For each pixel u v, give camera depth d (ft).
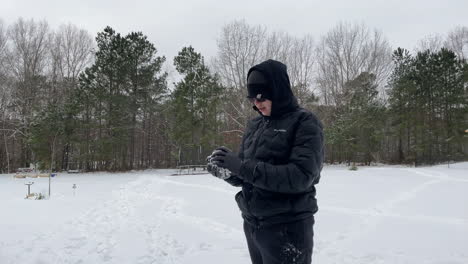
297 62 107.96
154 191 40.29
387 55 126.11
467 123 107.45
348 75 121.60
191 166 87.71
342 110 114.73
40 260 13.75
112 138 82.12
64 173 80.48
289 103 5.39
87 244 16.28
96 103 83.15
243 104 93.76
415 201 30.19
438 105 111.75
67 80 98.32
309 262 5.22
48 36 101.60
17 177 64.69
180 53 91.61
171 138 92.02
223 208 27.22
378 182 49.24
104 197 34.83
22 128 84.84
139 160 106.73
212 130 91.97
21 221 21.94
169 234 18.31
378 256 14.28
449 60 109.81
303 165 4.70
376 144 113.39
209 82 89.81
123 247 15.74
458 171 73.67
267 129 5.47
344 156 122.83
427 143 109.81
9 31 93.56
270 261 5.26
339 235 17.99
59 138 78.02
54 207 27.99
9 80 84.79
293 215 5.14
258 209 5.26
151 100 93.71
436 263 13.34
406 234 18.15
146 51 89.71
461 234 18.07
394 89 114.01
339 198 32.22
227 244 16.19
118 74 84.02
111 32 85.35
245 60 97.45
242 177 4.84
